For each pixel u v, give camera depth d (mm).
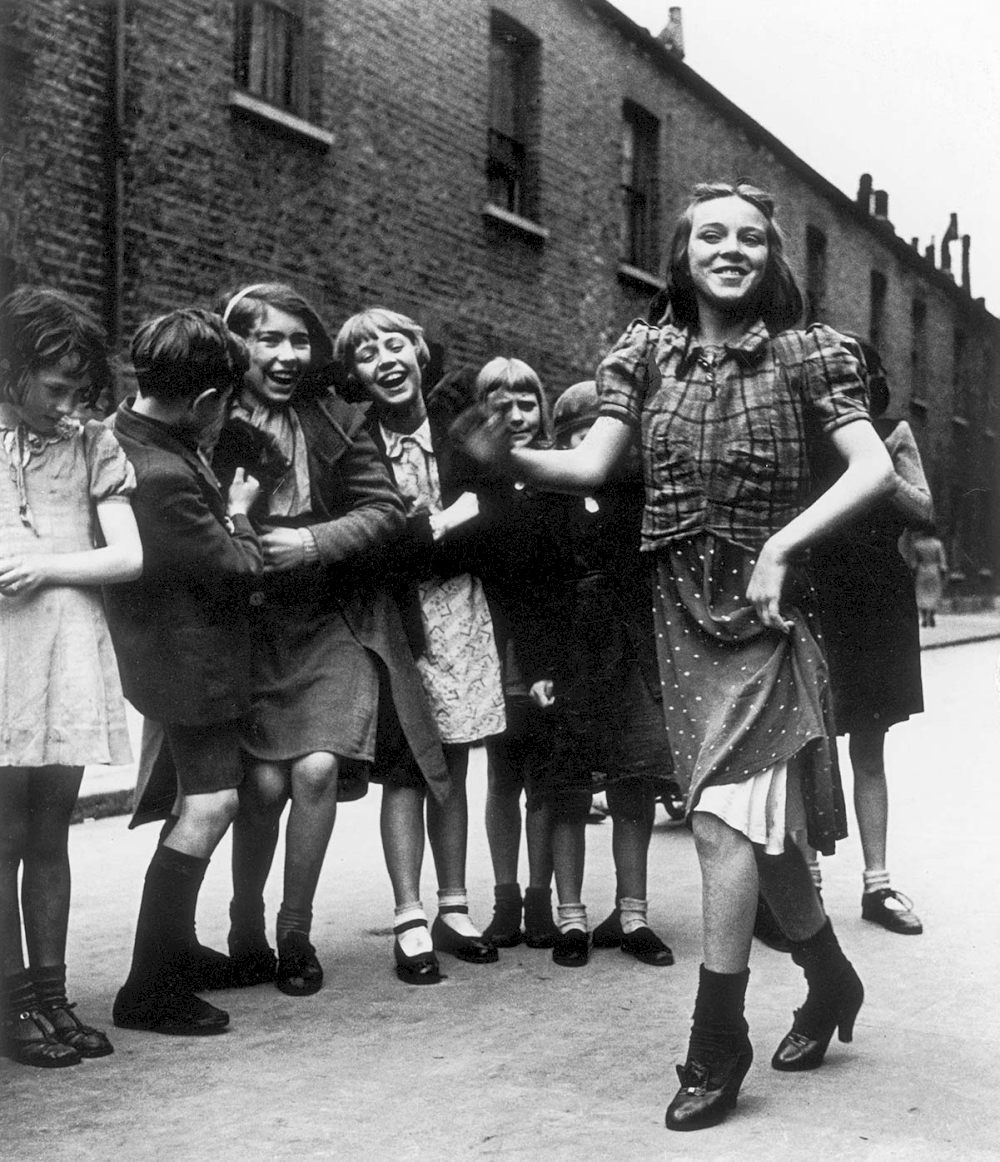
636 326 3148
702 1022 2916
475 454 3027
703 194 3086
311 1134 2838
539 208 13922
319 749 3762
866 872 4695
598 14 14750
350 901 5004
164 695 3428
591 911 4859
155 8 9336
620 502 4047
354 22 11219
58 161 8695
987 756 9023
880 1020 3623
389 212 11680
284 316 3918
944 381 25438
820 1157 2719
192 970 3553
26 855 3320
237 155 10078
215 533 3459
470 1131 2855
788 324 3125
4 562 3070
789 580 2963
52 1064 3236
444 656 4207
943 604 25672
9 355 3146
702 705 2939
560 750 4176
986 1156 2729
